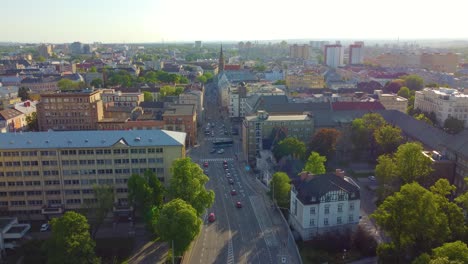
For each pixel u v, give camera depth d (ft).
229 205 586.86
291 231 506.89
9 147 540.11
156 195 507.71
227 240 488.44
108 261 451.53
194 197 490.08
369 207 571.69
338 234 471.21
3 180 548.72
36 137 558.15
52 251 399.03
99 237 501.56
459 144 622.54
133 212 547.08
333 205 480.64
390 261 400.47
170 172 541.34
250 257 451.12
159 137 564.30
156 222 435.53
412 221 394.93
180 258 444.96
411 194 404.98
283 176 563.07
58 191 555.69
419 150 562.25
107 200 499.10
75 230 405.18
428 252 394.52
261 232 507.30
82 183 556.10
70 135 564.30
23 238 497.05
